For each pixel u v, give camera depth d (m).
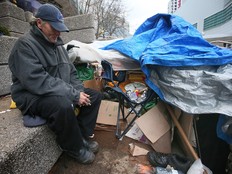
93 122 1.85
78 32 4.61
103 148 2.01
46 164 1.41
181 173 1.61
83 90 1.81
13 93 1.47
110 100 2.93
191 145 1.80
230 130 1.48
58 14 1.43
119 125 2.38
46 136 1.41
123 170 1.70
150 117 2.03
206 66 1.68
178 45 1.84
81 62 2.89
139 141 2.13
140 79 3.04
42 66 1.43
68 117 1.39
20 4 4.29
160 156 1.77
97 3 11.45
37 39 1.47
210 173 1.59
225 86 1.50
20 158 1.13
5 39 2.39
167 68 1.75
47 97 1.38
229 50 1.80
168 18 2.40
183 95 1.65
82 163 1.74
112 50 2.70
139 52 2.26
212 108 1.55
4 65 2.39
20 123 1.44
